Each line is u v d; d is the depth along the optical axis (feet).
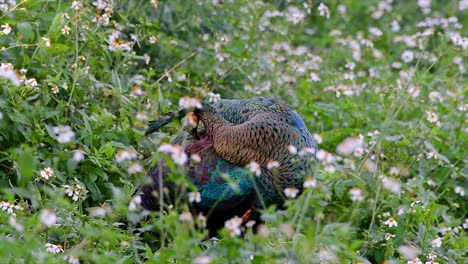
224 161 32.94
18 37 37.35
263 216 28.27
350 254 29.81
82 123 37.14
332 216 38.27
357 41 56.08
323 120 45.70
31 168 28.78
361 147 40.50
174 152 28.91
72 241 31.45
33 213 32.65
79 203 32.71
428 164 42.09
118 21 44.68
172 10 46.73
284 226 28.86
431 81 48.24
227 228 28.25
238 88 46.19
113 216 31.45
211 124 33.37
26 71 36.70
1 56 37.78
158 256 29.76
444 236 37.35
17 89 35.70
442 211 37.52
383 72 51.98
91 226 30.66
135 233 33.81
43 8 40.11
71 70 38.63
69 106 37.19
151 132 34.42
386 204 37.93
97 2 40.32
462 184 41.98
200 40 47.32
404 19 62.54
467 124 44.96
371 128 44.57
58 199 29.99
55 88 36.70
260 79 47.88
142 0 45.29
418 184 37.81
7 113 35.27
